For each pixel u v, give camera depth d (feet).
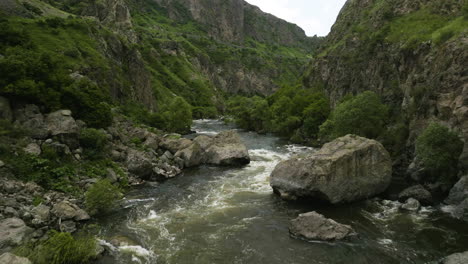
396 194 96.17
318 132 210.79
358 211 83.25
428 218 77.82
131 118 215.72
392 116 165.48
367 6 357.61
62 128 99.60
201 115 456.86
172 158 136.26
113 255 58.13
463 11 147.43
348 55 279.90
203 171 127.65
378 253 60.95
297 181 89.56
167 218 77.51
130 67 310.65
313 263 57.67
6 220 59.16
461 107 103.76
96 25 307.58
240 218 78.43
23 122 94.58
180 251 61.11
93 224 71.31
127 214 79.00
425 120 126.52
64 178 85.66
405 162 127.54
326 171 86.63
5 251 52.39
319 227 67.62
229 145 146.20
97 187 78.13
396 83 176.96
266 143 214.69
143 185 105.19
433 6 204.44
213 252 61.11
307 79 402.52
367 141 98.43
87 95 127.24
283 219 78.02
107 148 115.85
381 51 213.25
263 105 287.28
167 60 613.11
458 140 98.99
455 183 92.32
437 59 134.82
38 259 49.93
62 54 208.44
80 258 53.98
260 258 59.16
